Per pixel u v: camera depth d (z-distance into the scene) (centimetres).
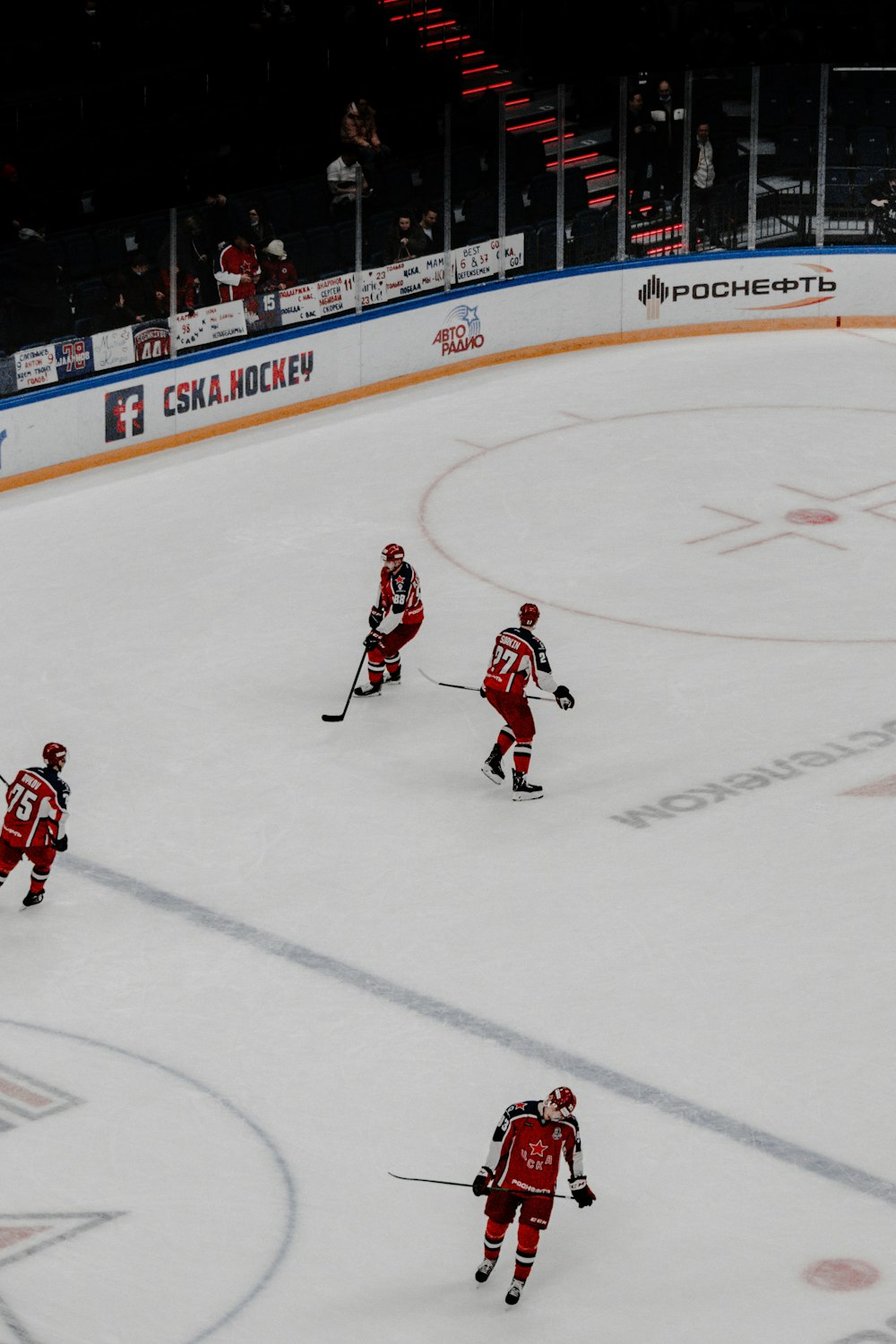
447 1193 2181
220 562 4191
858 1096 2364
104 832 3045
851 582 4047
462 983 2623
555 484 4641
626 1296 2012
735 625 3831
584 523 4384
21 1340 1933
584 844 3008
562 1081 2398
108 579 4109
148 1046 2470
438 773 3253
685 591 3997
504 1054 2456
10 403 4644
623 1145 2267
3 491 4678
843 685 3550
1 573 4147
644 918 2789
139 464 4862
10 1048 2459
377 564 4162
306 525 4403
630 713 3453
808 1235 2106
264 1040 2486
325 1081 2397
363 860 2964
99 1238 2095
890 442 4897
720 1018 2538
